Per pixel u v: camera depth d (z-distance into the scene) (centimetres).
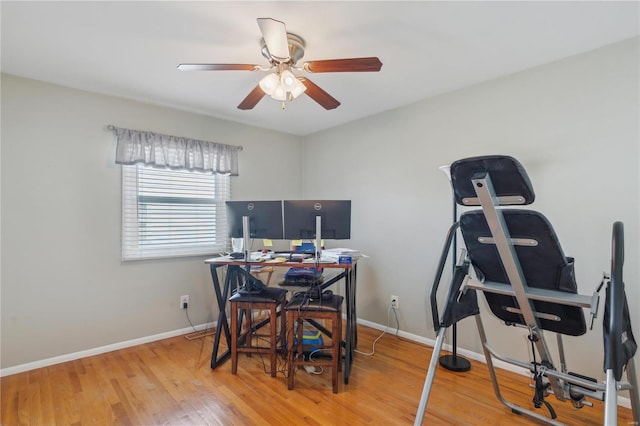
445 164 293
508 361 178
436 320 159
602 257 212
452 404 208
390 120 338
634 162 201
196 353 285
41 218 258
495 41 207
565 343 228
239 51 219
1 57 224
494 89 263
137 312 305
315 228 247
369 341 314
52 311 262
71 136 272
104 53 220
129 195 302
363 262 362
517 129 250
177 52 220
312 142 432
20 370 247
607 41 207
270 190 410
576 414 197
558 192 230
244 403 209
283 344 267
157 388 226
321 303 232
